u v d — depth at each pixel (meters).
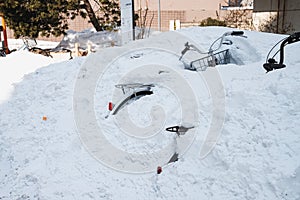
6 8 14.37
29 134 5.14
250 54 6.14
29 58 8.98
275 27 12.78
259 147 3.01
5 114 6.09
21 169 4.31
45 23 15.48
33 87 6.88
